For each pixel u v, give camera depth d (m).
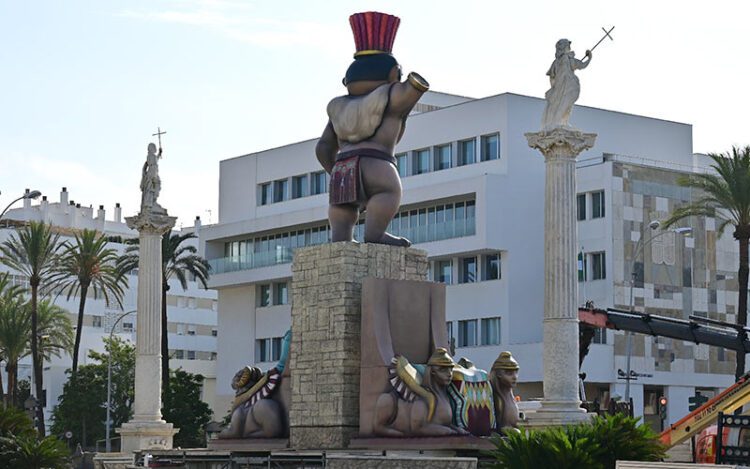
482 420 30.38
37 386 85.31
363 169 32.94
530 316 81.12
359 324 32.16
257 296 98.00
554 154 36.22
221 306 100.56
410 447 29.73
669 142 89.38
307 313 33.00
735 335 51.31
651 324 52.41
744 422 29.59
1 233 129.88
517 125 81.50
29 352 97.38
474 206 81.62
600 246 81.25
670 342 82.75
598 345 79.88
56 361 127.12
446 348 32.31
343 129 33.34
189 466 32.59
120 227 151.75
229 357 99.56
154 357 50.81
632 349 81.19
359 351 32.03
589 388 81.31
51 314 94.56
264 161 97.56
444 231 82.69
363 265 32.47
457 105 84.12
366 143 33.09
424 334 32.22
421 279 33.47
